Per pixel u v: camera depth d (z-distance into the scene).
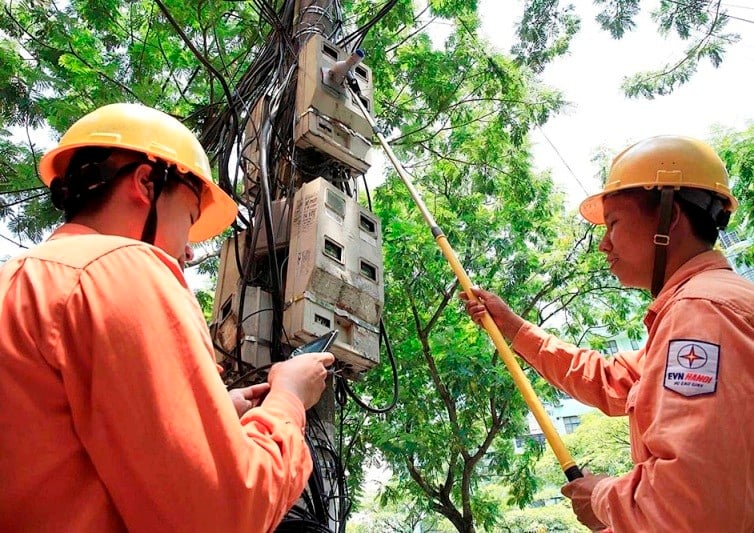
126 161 1.38
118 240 1.15
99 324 1.00
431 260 8.50
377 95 7.50
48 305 1.03
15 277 1.09
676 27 7.01
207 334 1.18
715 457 1.22
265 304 2.62
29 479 0.95
